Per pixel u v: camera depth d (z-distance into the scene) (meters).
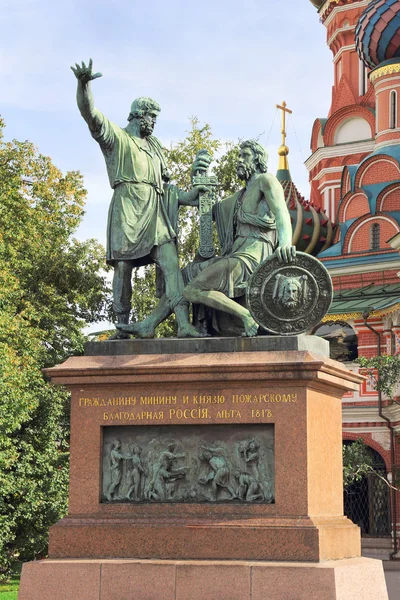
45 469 30.66
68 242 38.28
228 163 40.09
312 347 14.70
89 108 15.73
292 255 14.73
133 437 14.84
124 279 16.20
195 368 14.37
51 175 38.72
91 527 14.41
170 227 16.22
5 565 31.06
